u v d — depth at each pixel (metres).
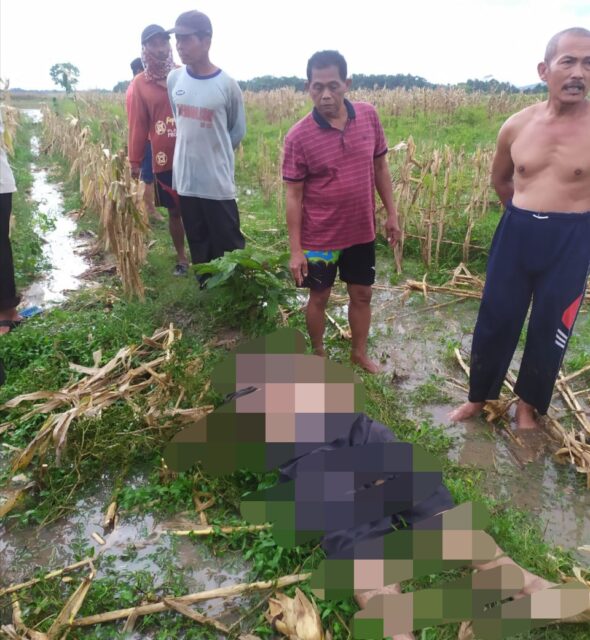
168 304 4.88
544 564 2.35
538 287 3.03
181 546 2.53
